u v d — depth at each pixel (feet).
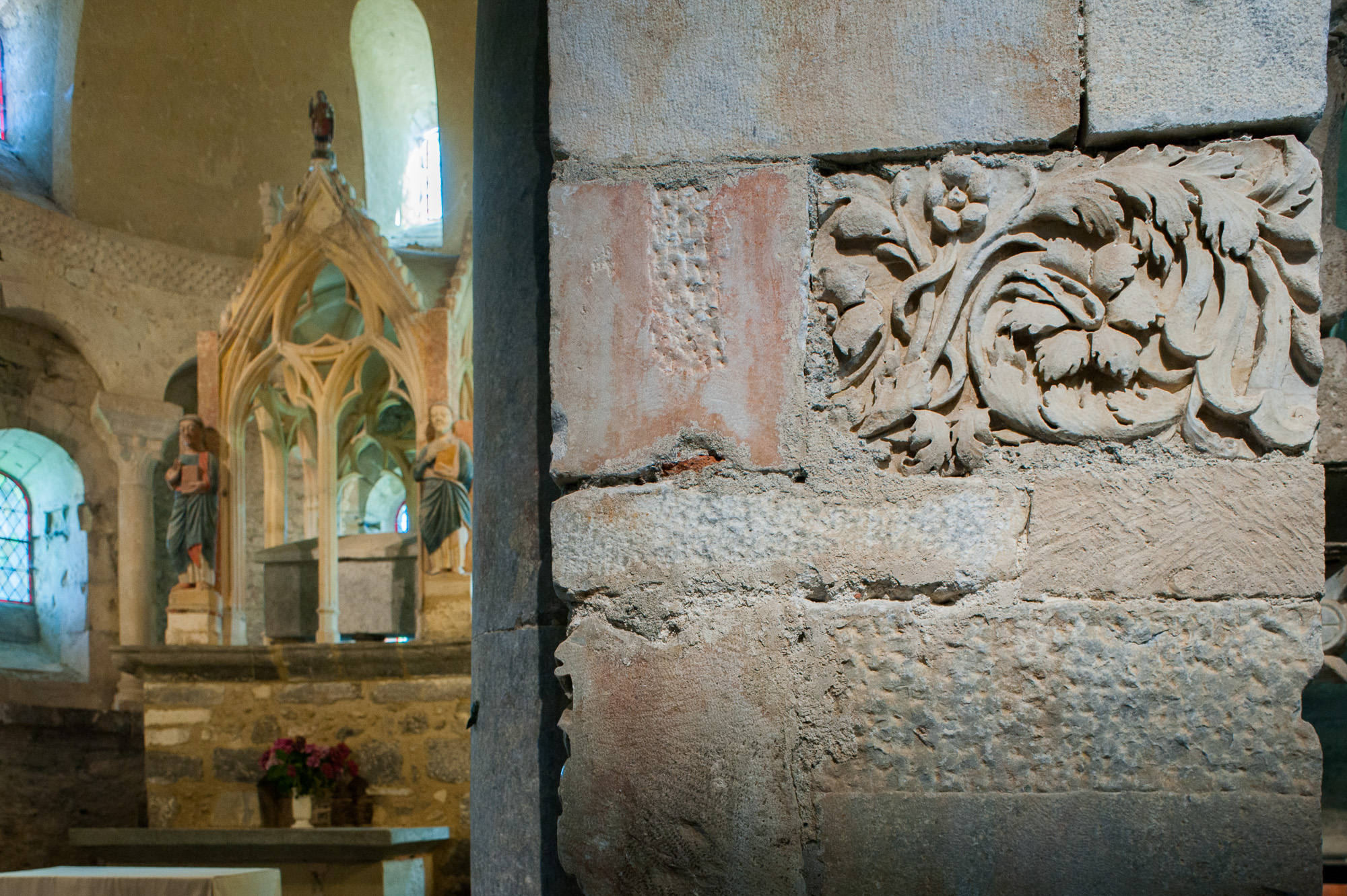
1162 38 4.65
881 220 4.68
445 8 24.66
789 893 4.32
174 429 24.00
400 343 18.44
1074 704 4.35
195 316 24.50
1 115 24.18
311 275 18.98
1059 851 4.29
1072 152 4.71
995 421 4.60
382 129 26.73
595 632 4.57
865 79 4.75
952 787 4.36
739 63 4.81
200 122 24.57
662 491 4.60
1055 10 4.71
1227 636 4.34
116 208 23.75
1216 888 4.22
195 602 18.33
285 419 20.67
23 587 23.09
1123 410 4.51
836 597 4.52
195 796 17.61
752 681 4.44
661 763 4.44
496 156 5.95
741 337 4.66
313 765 16.55
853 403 4.62
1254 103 4.58
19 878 11.60
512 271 5.73
